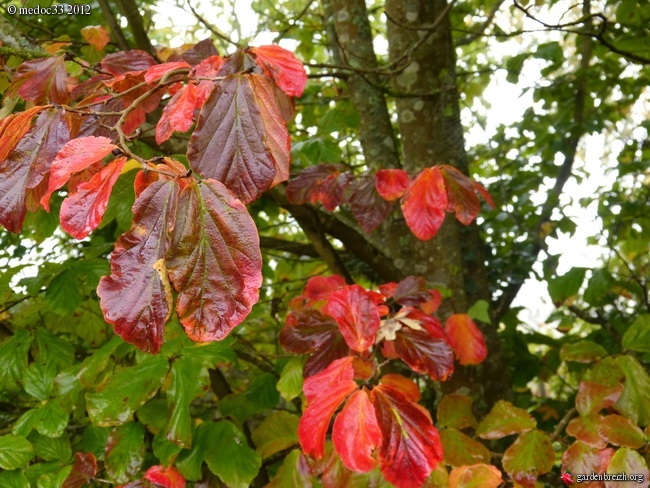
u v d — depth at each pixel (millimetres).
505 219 1575
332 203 857
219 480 816
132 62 646
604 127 1731
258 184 441
